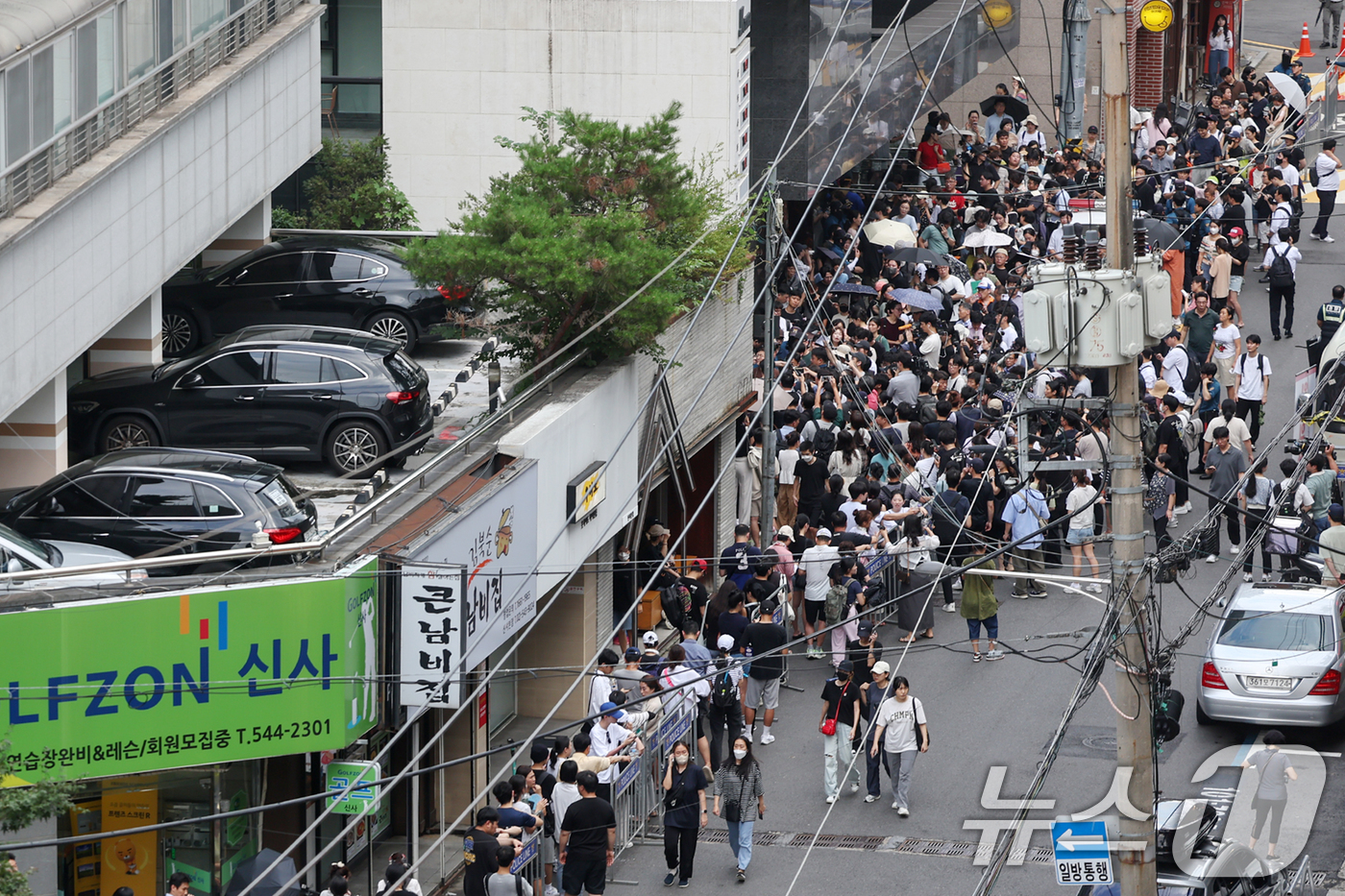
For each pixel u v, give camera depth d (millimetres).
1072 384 72375
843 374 68312
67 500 46969
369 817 48344
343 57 81812
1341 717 56656
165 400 56500
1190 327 84062
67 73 52938
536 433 53844
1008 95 118125
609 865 49406
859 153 96875
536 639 61125
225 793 45156
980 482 66312
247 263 67812
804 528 66812
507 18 79250
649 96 78688
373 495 49594
